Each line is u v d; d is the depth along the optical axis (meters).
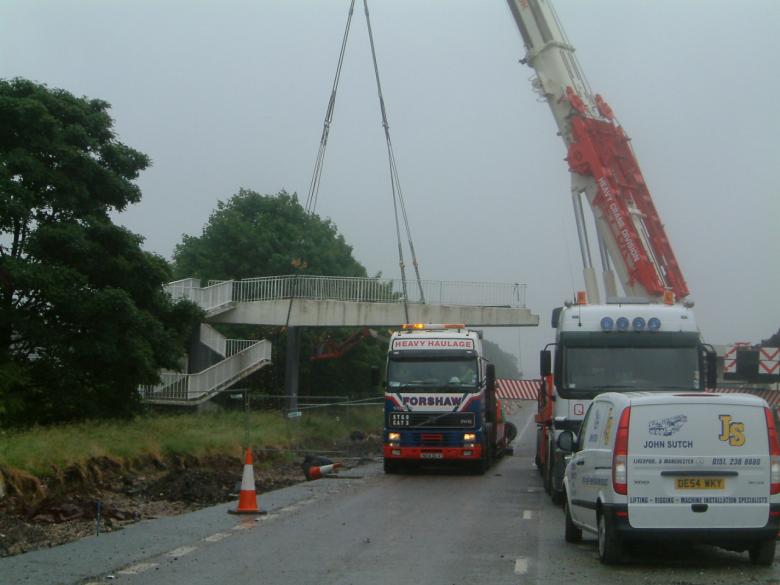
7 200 25.55
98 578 9.46
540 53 24.53
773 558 10.45
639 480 10.01
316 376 49.03
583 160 23.41
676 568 10.29
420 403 23.61
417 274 37.50
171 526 13.56
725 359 26.47
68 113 28.75
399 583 9.27
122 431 22.89
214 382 37.34
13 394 25.72
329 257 51.81
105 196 29.22
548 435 18.97
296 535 12.66
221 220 51.06
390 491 19.39
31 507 14.96
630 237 22.77
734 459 10.01
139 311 27.80
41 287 25.50
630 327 17.52
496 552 11.32
